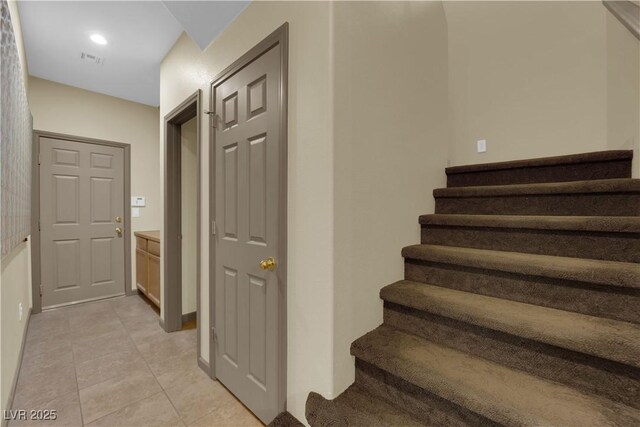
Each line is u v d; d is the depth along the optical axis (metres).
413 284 1.46
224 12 1.65
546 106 2.50
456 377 0.97
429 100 1.86
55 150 3.16
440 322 1.21
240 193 1.62
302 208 1.26
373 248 1.34
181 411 1.57
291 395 1.34
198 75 2.08
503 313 1.07
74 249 3.29
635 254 1.15
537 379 0.97
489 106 2.81
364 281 1.29
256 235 1.51
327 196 1.14
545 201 1.60
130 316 2.96
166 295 2.61
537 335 0.95
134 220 3.72
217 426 1.46
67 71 2.93
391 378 1.13
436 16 1.97
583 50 2.33
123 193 3.65
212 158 1.86
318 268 1.19
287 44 1.33
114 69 2.89
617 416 0.79
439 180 2.04
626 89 2.12
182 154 2.73
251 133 1.54
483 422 0.91
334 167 1.14
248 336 1.57
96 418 1.51
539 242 1.37
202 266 2.00
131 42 2.44
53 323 2.75
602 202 1.44
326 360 1.16
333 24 1.14
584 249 1.27
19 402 1.63
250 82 1.55
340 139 1.17
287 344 1.35
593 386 0.90
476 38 2.89
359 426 1.01
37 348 2.25
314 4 1.20
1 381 1.41
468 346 1.14
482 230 1.54
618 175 1.66
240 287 1.63
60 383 1.80
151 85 3.26
